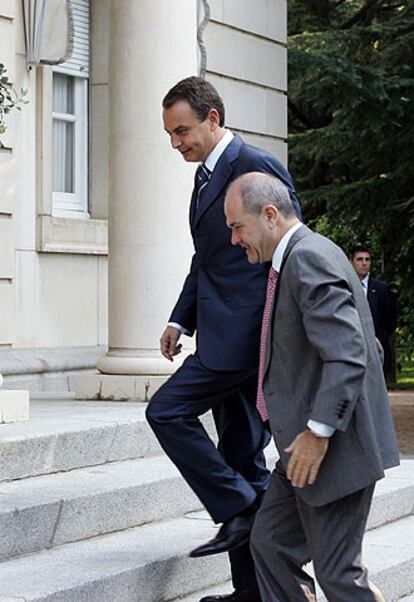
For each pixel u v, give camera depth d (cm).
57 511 643
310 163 2158
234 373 604
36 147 1204
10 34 1150
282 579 547
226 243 607
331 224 2114
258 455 635
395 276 2081
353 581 516
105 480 707
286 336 516
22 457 706
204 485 604
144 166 929
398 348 2658
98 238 1268
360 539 521
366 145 1892
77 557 622
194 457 601
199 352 608
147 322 934
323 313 499
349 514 516
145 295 932
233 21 1484
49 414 834
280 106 1588
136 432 792
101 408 881
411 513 888
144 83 930
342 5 2500
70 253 1235
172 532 685
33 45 1189
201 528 696
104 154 1310
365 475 507
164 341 641
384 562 737
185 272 938
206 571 655
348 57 1931
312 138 2006
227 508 601
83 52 1309
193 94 607
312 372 513
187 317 639
